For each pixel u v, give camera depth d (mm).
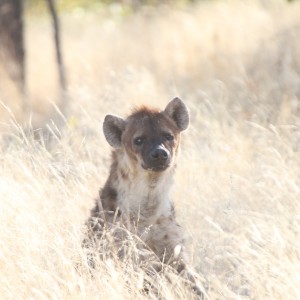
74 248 18797
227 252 19703
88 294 17422
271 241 19328
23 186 21641
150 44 41969
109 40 45844
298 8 39156
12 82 36281
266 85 31062
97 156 25438
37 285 17750
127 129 19969
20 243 19047
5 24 36625
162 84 34156
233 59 34938
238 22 38938
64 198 21375
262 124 27547
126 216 19359
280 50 33938
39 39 54094
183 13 44344
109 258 18234
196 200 22328
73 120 26891
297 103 29453
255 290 18281
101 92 30891
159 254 19500
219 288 18359
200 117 27656
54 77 42031
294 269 18156
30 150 22922
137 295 17625
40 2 62000
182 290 17984
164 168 19188
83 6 61188
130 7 54750
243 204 21719
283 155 24094
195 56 37594
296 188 21547
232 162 24188
